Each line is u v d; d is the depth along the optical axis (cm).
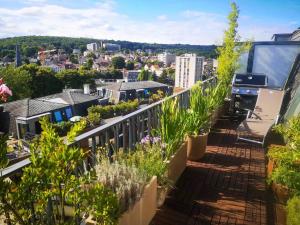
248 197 321
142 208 242
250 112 581
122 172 234
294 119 342
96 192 158
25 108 2927
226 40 733
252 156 444
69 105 3497
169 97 383
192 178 365
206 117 428
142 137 353
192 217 283
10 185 131
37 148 148
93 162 233
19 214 139
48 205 164
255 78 749
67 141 164
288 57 854
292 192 261
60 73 6288
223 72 720
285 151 290
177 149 346
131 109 3875
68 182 155
